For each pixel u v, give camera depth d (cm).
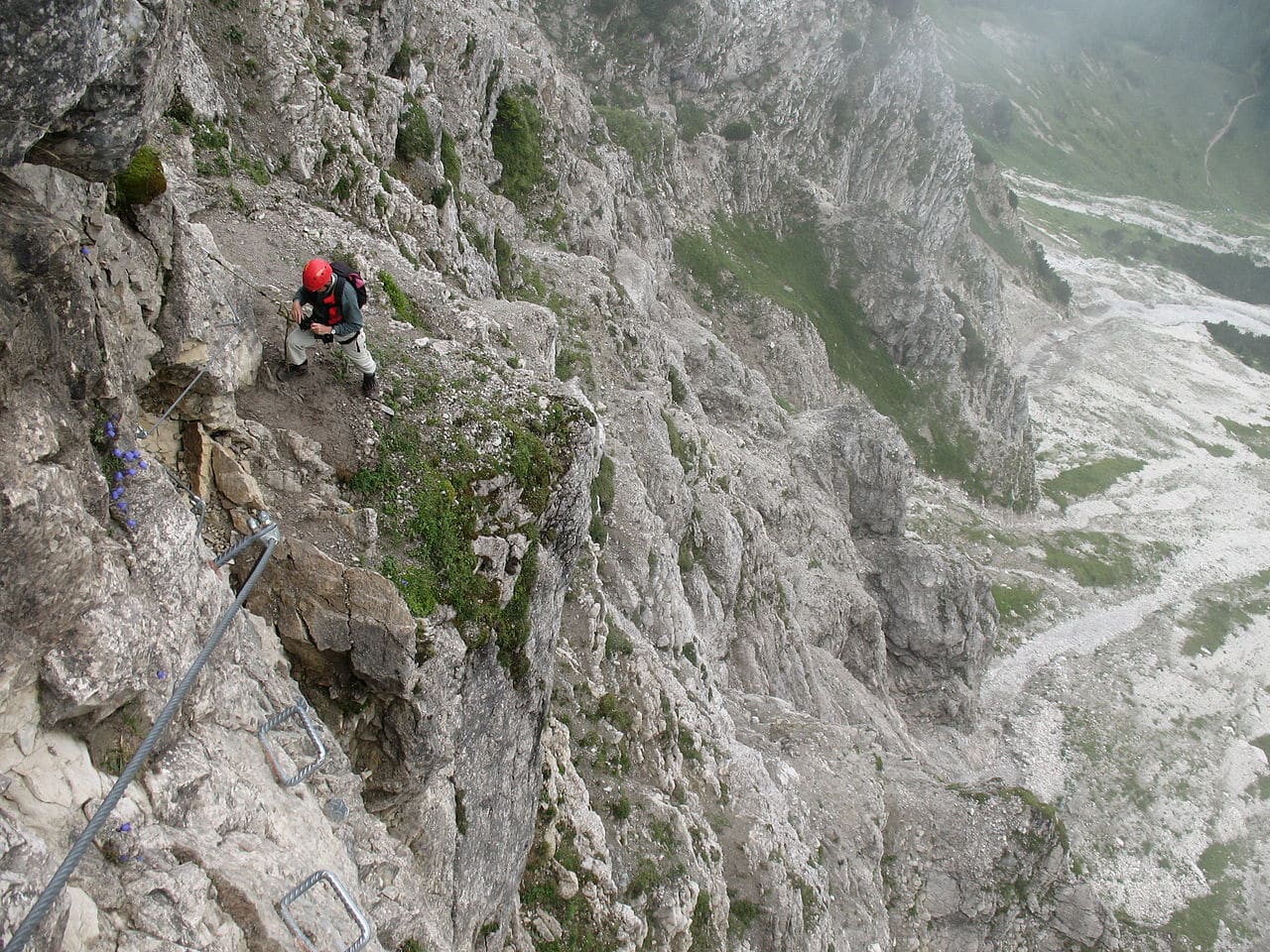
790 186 8612
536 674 1566
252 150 1941
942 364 8719
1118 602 7938
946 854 3444
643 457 3462
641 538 2933
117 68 816
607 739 2247
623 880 2011
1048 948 3609
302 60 2108
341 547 1253
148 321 1080
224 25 1989
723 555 3781
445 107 3884
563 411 1545
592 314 4034
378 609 1216
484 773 1452
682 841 2180
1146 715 6712
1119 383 11931
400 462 1360
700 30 7919
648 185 7162
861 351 8338
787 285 8019
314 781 1110
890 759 3750
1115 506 9438
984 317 10856
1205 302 14725
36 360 809
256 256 1623
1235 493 10038
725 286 7431
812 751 3419
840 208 8738
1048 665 6994
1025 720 6438
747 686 3784
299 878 944
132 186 1034
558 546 1556
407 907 1134
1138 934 5222
